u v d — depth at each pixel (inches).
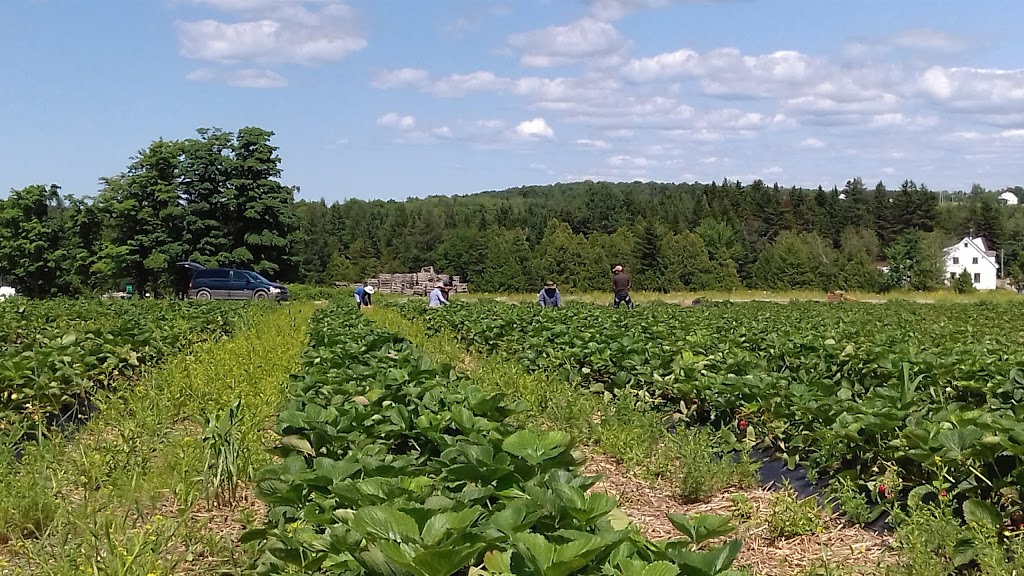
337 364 432.1
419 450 272.4
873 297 2103.8
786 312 1055.0
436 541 158.1
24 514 260.2
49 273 2407.7
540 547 142.5
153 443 326.0
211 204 2386.8
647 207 4306.1
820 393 344.5
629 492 313.3
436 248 3754.9
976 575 213.6
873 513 262.2
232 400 371.9
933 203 4424.2
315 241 3590.1
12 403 385.7
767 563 243.3
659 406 426.0
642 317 804.6
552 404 411.5
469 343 754.8
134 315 835.4
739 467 316.2
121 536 233.5
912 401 299.7
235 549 243.1
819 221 4279.0
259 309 1190.9
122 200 2331.4
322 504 202.5
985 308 1247.5
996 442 236.8
